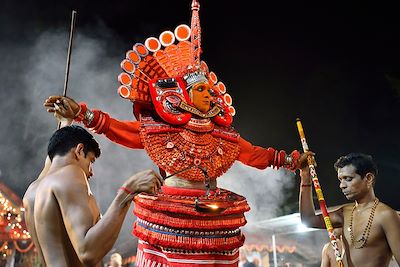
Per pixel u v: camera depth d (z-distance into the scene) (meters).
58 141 2.84
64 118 3.17
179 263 3.12
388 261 3.21
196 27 3.65
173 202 3.16
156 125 3.33
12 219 11.43
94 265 2.41
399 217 3.20
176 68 3.58
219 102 3.66
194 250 3.14
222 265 3.24
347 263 3.26
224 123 3.55
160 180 2.57
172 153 3.29
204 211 3.12
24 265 11.78
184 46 3.68
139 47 3.52
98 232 2.38
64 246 2.62
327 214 3.37
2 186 12.45
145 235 3.18
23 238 11.49
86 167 2.88
